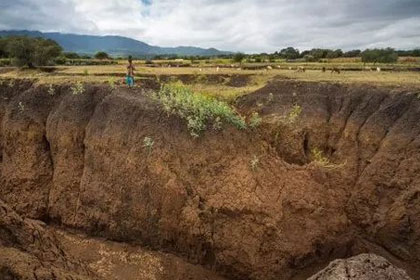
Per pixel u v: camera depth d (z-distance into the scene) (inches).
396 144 980.6
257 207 677.3
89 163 786.2
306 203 709.9
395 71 1939.0
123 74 1583.4
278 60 3390.7
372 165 971.9
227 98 1414.9
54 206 799.1
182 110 764.0
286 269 674.8
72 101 852.0
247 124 853.2
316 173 761.6
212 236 677.9
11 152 864.3
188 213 684.7
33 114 871.1
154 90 917.2
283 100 1321.4
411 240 828.6
